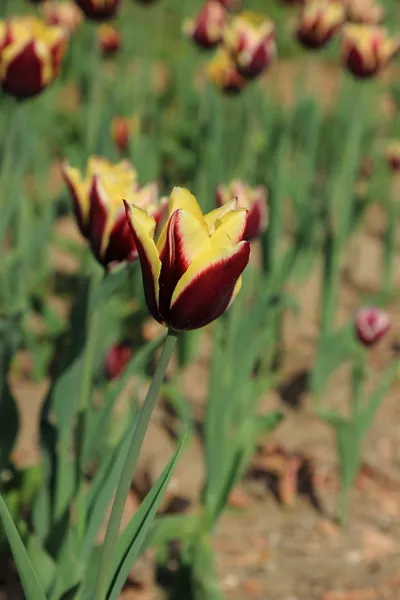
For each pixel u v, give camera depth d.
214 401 3.95
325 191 6.62
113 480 2.87
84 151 7.20
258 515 4.57
